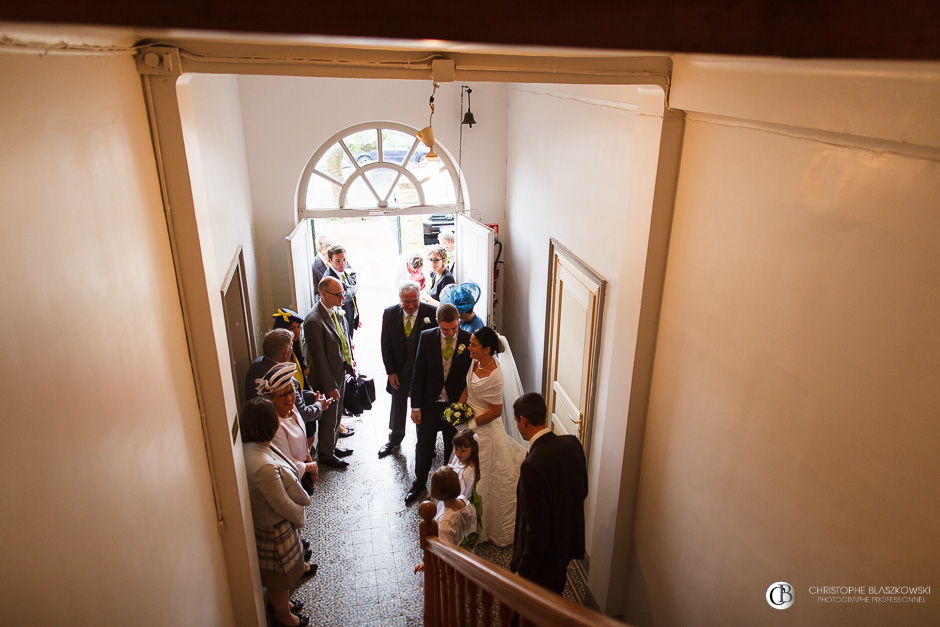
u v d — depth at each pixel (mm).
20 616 958
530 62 2164
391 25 727
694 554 2490
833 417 1669
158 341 1924
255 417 2902
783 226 1840
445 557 2223
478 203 5707
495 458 3877
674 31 783
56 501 1118
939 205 1311
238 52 1981
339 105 5227
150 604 1630
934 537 1367
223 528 2643
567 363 4074
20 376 1010
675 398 2572
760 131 1926
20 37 1078
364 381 4988
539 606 1307
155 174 2029
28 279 1065
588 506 3715
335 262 5402
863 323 1544
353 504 4289
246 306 4273
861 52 786
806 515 1802
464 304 4469
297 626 3350
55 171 1227
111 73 1660
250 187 5262
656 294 2641
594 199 3395
